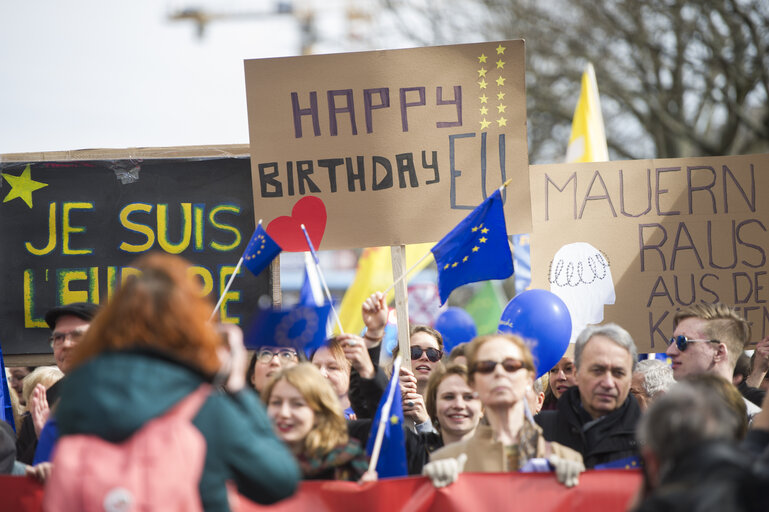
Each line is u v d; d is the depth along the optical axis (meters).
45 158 12.13
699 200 12.70
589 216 12.70
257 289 11.89
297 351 10.09
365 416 9.23
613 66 38.72
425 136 11.60
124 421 4.96
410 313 19.80
